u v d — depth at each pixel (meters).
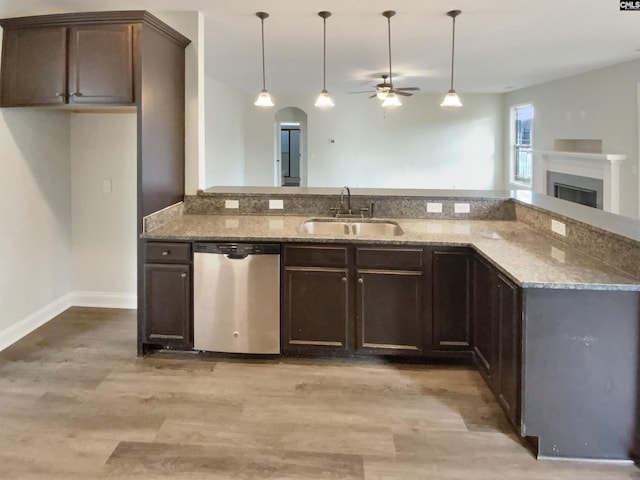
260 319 3.22
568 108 7.77
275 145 10.71
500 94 10.37
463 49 5.43
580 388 2.21
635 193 6.16
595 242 2.60
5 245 3.43
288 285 3.19
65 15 3.09
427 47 5.32
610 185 6.49
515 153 10.14
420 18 4.10
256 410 2.62
